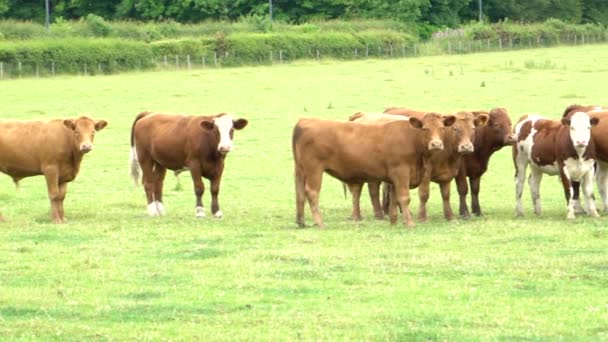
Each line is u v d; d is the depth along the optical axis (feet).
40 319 42.50
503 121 70.49
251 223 68.44
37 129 70.49
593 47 277.23
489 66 207.21
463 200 71.77
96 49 229.25
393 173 65.05
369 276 49.60
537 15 350.64
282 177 95.04
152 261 54.24
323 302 44.88
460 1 335.26
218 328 40.98
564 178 68.74
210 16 313.32
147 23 294.05
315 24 284.00
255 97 162.30
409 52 265.13
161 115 75.10
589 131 67.26
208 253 56.24
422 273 50.29
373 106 145.18
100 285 48.57
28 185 91.30
